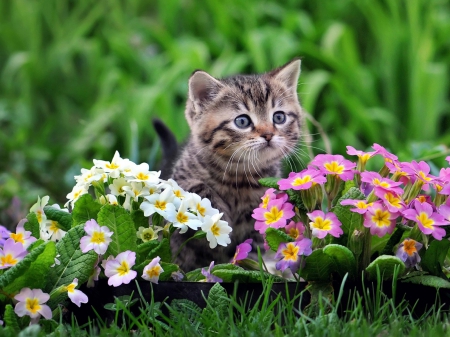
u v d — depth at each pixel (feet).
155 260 3.87
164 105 7.21
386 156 3.99
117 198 4.06
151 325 3.84
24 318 3.79
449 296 3.89
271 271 4.48
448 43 7.79
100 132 7.59
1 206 5.65
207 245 4.55
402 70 7.55
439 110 7.27
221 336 3.63
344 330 3.63
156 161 6.90
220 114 4.68
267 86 4.75
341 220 3.92
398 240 3.93
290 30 7.84
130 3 9.31
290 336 3.65
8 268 3.83
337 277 3.91
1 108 7.52
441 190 3.93
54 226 4.06
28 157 7.00
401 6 8.12
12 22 9.12
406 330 3.71
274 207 3.95
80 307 3.91
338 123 7.26
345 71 7.41
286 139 4.71
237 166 4.61
